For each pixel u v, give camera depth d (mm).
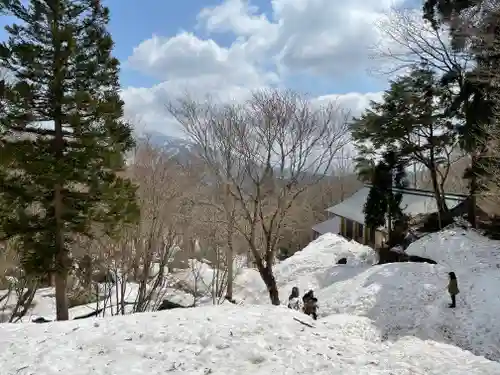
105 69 22328
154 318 11586
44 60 20734
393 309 19203
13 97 19500
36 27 20875
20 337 10609
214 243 28250
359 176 33781
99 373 8461
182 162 30594
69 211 20438
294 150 23188
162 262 24328
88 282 24688
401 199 33719
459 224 27203
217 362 8961
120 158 21781
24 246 20141
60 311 20484
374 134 29859
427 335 16562
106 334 10492
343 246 36969
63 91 21016
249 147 22859
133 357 9195
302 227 53781
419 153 30344
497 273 19797
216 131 22688
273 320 11320
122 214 21562
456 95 27594
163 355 9227
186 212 28625
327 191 69250
